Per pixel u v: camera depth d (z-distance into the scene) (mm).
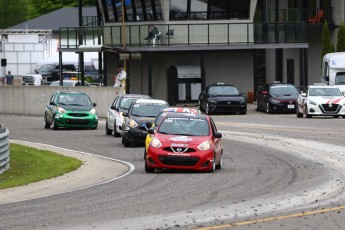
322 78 116125
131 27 129250
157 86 132000
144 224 32062
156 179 47344
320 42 143125
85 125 88375
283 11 138875
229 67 133000
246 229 30812
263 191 41781
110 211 35406
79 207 36750
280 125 89625
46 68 165625
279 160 57906
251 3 128750
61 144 71812
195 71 130875
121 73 109438
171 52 131000
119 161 58562
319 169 52094
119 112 79250
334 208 35875
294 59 139750
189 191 41906
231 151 64562
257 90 123000
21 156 60875
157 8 127938
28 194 42375
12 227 31547
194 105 128625
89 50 120000
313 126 87375
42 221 32906
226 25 128250
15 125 95625
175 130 51844
